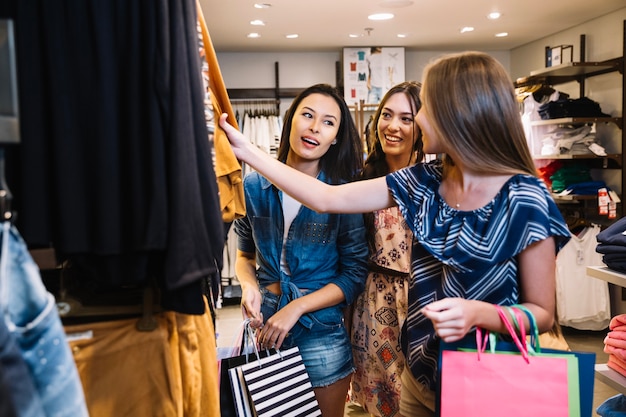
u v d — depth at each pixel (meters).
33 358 0.70
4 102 0.71
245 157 1.39
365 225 2.05
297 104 1.96
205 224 0.95
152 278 0.99
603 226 4.62
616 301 4.71
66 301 0.97
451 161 1.36
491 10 4.52
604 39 4.85
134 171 0.88
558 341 1.37
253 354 1.71
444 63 1.29
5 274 0.70
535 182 1.23
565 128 4.82
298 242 1.90
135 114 0.89
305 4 4.20
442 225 1.32
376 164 2.15
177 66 0.89
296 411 1.63
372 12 4.49
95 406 0.96
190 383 1.06
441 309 1.14
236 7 4.27
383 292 2.01
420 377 1.40
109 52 0.87
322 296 1.84
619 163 4.74
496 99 1.23
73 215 0.85
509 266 1.23
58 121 0.85
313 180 1.51
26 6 0.84
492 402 1.17
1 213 0.71
